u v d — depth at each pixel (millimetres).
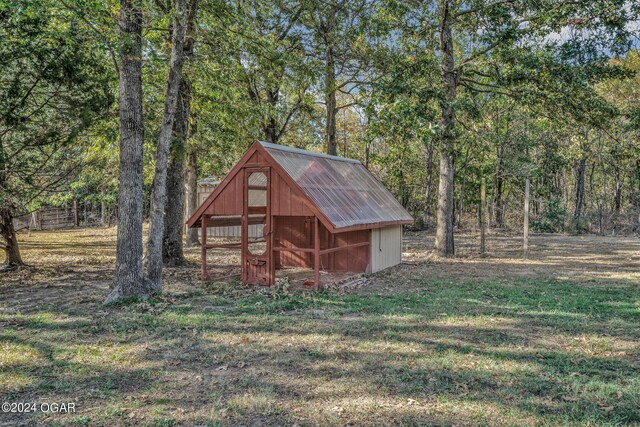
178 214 13969
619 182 31266
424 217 30609
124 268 8828
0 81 10469
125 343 6074
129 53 8766
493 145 24922
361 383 4660
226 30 12773
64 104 11461
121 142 8867
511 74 14875
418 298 8898
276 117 18938
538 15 13617
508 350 5668
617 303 8312
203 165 21312
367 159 30375
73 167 13211
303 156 11750
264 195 13398
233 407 4145
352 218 10766
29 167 11797
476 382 4668
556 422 3801
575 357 5406
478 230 29094
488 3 14555
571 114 15719
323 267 12992
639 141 17375
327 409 4090
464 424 3783
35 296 9430
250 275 10516
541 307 8016
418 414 3969
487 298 8891
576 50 14164
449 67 15312
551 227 28219
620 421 3820
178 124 13438
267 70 14945
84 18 9125
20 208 13031
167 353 5664
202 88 14008
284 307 8117
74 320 7242
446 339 6133
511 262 14797
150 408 4141
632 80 22500
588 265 13930
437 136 13992
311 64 18578
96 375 4938
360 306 8172
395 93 13477
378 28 16453
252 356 5531
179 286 10281
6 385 4664
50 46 10406
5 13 10109
